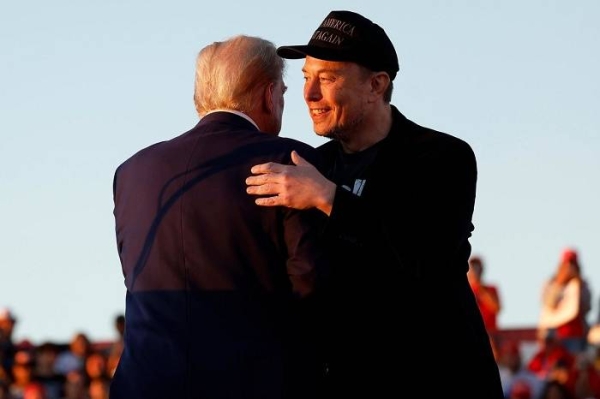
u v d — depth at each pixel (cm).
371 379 702
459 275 718
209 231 654
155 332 655
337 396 700
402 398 702
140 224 671
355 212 652
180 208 660
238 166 661
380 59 711
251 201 653
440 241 693
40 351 1816
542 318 1822
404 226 688
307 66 714
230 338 646
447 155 705
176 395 646
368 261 700
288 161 663
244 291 650
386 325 702
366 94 712
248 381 644
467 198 705
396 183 700
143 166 680
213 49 692
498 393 720
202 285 653
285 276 654
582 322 1802
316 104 711
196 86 693
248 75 682
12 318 1903
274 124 694
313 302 664
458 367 705
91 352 1834
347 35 707
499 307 1755
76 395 1695
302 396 649
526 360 1789
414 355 703
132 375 656
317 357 660
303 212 653
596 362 1730
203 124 682
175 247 658
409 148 709
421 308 704
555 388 1620
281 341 649
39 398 1734
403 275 700
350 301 701
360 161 718
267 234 653
